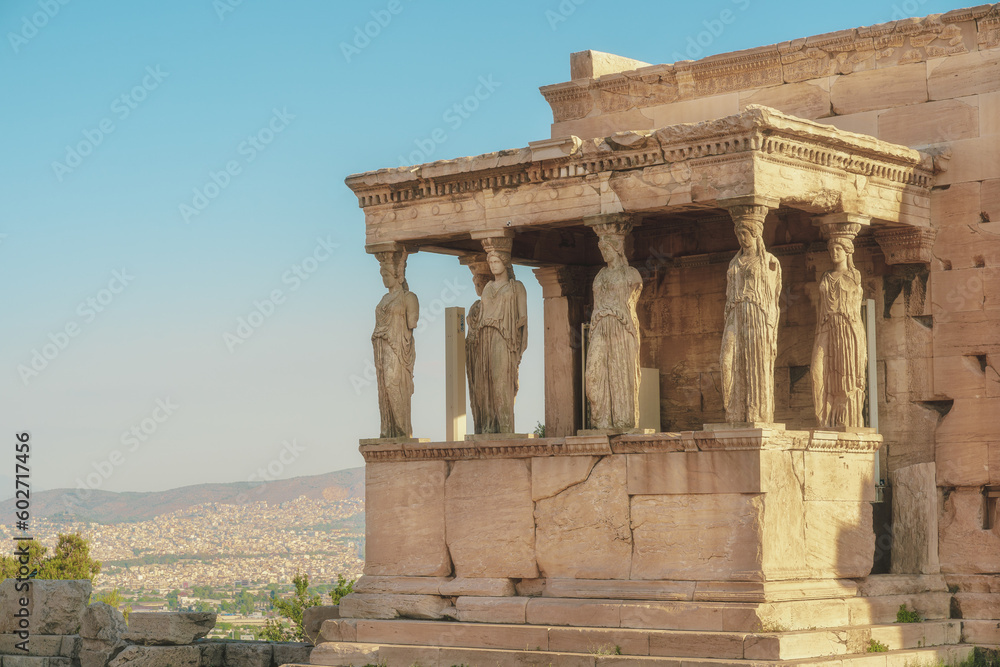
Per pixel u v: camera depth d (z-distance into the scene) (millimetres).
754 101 20984
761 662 14984
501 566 17938
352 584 25859
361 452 19312
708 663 15188
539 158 17844
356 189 19656
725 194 16469
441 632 17734
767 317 16453
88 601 21500
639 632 16078
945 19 19344
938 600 18500
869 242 19781
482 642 17359
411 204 19266
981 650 17766
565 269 21797
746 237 16453
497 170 18312
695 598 16188
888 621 17531
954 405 19062
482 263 20672
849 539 17422
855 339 18047
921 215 19219
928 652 16891
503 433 18484
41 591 21250
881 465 19516
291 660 20000
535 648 16859
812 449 16906
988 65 19109
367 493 19250
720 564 16219
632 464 17000
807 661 15242
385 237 19469
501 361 18594
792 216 20359
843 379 18016
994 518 18750
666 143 16906
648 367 21562
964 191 19172
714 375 20938
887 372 19625
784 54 20641
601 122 22547
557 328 21875
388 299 19375
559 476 17547
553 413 21844
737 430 16078
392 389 19188
